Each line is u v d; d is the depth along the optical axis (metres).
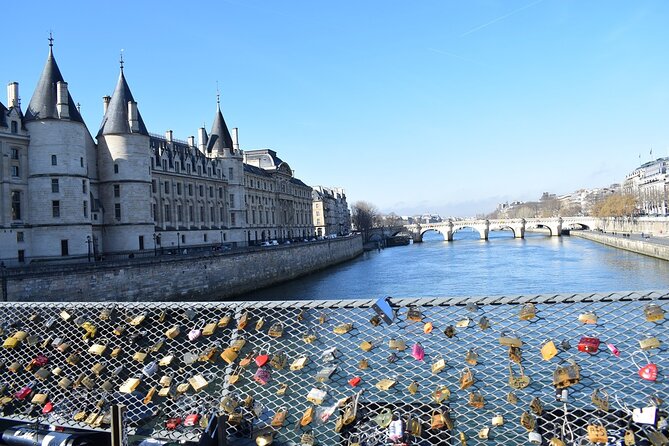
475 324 5.88
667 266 72.56
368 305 5.71
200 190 89.56
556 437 5.19
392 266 97.25
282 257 81.62
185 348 6.61
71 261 53.56
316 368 6.48
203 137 103.44
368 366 6.08
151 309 6.88
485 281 65.81
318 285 73.88
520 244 146.75
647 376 5.00
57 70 56.09
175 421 6.15
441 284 65.19
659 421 4.94
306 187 152.00
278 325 6.20
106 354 7.03
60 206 53.59
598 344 5.25
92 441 6.16
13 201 52.34
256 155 131.25
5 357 7.57
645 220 128.88
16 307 7.48
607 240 121.19
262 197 117.25
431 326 5.59
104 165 64.62
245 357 6.27
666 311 4.90
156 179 77.94
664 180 172.12
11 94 56.50
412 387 6.11
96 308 7.26
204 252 70.69
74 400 6.83
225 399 5.93
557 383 5.13
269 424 6.06
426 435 5.98
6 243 50.53
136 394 6.75
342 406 5.84
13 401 7.17
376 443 5.69
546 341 5.67
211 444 5.46
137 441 5.89
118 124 64.62
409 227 195.12
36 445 6.07
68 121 54.25
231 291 66.12
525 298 5.31
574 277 65.19
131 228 64.06
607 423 5.16
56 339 7.31
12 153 52.53
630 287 54.28
